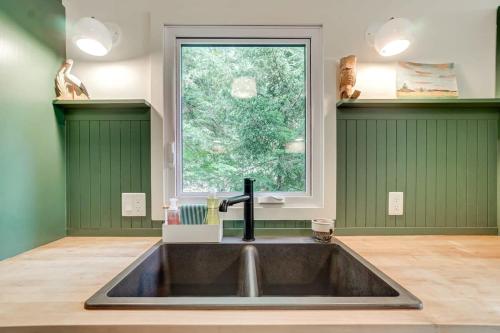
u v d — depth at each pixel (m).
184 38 1.28
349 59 1.19
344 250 1.03
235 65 1.30
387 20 1.25
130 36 1.26
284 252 1.12
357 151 1.26
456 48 1.26
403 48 1.20
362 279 0.87
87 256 0.96
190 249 1.11
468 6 1.25
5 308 0.60
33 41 1.06
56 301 0.63
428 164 1.26
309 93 1.29
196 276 1.11
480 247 1.05
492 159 1.26
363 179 1.26
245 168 1.30
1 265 0.87
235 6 1.26
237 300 0.61
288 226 1.25
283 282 1.11
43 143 1.12
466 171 1.26
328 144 1.25
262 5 1.26
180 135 1.29
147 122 1.26
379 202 1.26
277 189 1.30
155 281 1.03
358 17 1.25
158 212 1.25
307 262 1.12
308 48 1.29
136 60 1.26
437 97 1.24
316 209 1.25
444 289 0.69
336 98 1.26
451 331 0.54
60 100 1.17
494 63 1.25
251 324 0.54
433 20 1.26
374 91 1.26
